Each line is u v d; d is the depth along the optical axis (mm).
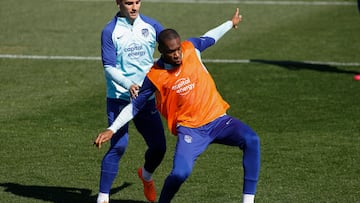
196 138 23484
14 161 31203
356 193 27719
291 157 31703
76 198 27266
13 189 28016
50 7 66375
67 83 43812
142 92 23719
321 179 29156
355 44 53906
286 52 51594
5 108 38844
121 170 30406
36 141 33781
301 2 69250
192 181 28922
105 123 36594
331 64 48469
